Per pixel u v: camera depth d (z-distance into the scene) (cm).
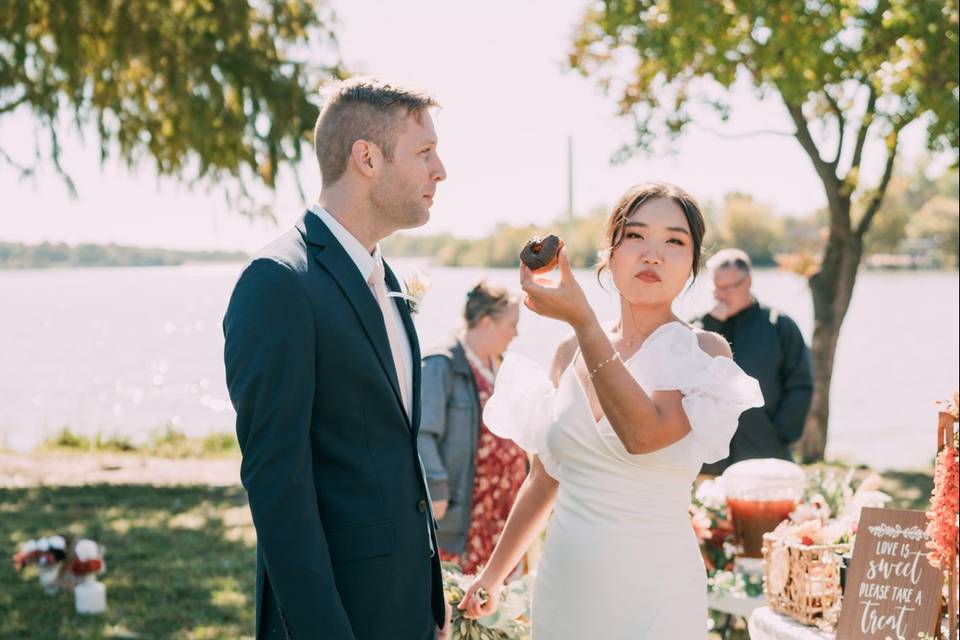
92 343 3459
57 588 562
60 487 923
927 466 1168
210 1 950
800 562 285
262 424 207
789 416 510
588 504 242
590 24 1211
